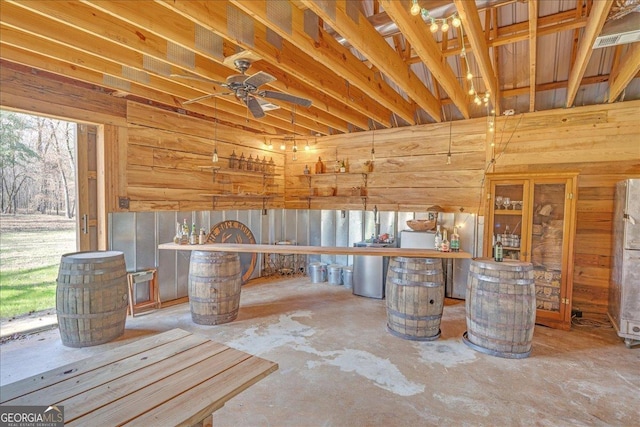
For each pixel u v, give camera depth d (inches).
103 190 155.9
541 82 169.0
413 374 106.5
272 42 114.7
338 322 152.2
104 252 140.5
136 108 168.4
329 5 89.0
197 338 70.4
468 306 128.7
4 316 157.8
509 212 160.1
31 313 161.9
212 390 50.8
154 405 46.6
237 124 222.2
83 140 153.1
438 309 132.7
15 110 128.5
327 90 146.5
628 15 93.9
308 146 251.8
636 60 114.9
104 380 53.1
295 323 150.6
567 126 166.4
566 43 146.9
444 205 200.4
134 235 167.8
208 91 150.5
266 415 85.8
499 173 159.0
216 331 140.6
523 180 154.2
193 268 149.5
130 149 166.1
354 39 101.0
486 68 126.4
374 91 150.3
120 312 133.3
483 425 82.5
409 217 209.9
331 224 241.3
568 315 144.5
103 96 154.8
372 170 225.3
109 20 99.4
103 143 155.3
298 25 100.7
